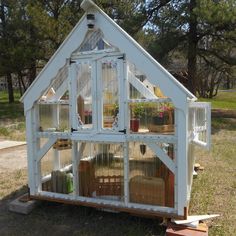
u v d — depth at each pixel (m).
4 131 13.00
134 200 4.53
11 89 26.22
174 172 4.22
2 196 5.77
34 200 5.10
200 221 4.38
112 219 4.68
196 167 7.20
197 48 17.64
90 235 4.27
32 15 16.92
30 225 4.59
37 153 5.00
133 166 4.75
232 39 16.11
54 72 4.68
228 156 8.55
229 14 13.95
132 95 4.43
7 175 7.09
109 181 4.80
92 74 4.49
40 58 18.89
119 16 17.97
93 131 4.55
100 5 17.12
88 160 4.92
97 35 4.45
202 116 5.39
